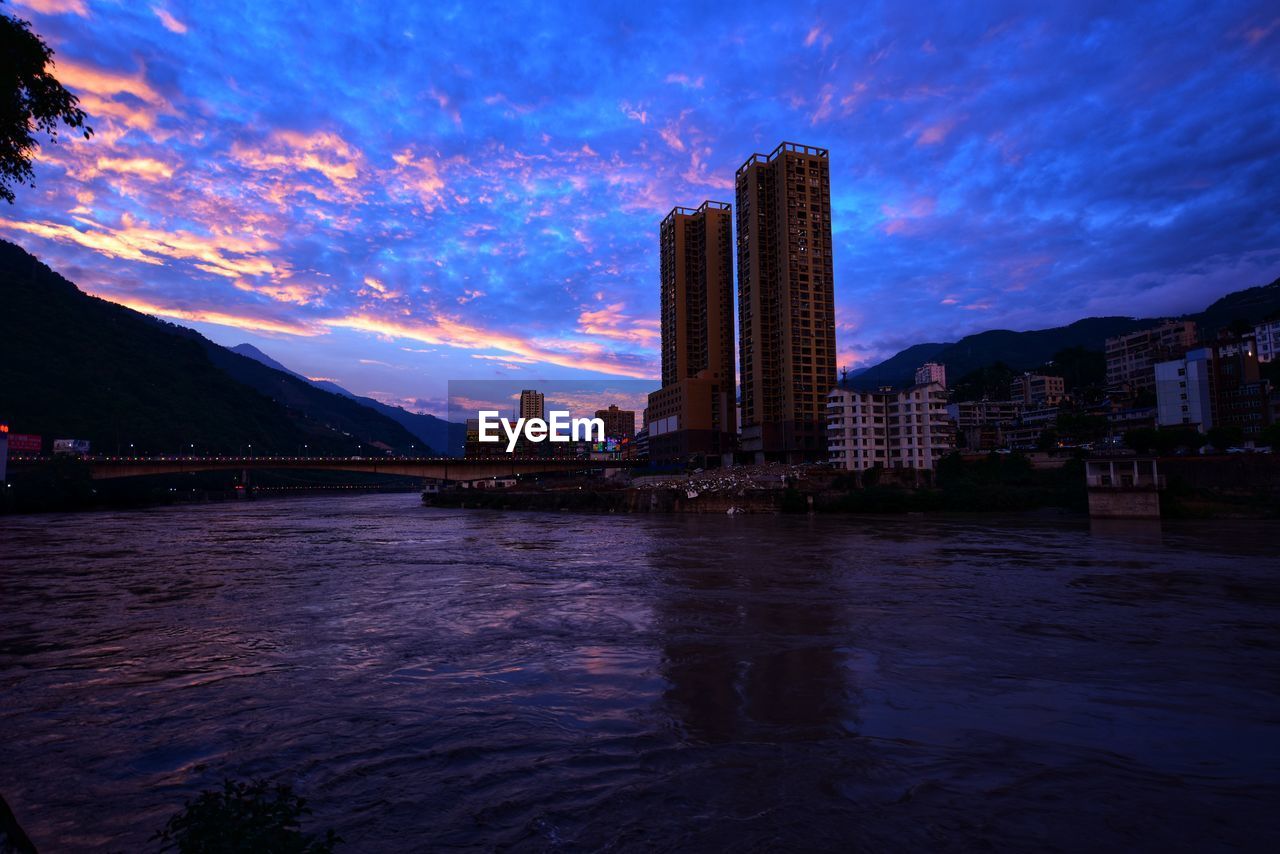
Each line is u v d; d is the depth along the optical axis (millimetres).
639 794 10891
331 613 27312
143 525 87750
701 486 107000
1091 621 24625
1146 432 101312
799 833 9523
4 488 119625
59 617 26844
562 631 23641
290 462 159875
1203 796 10734
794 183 149625
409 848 9203
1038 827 9688
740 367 159500
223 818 6465
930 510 92375
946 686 16859
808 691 16516
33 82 10742
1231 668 18406
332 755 12781
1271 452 84375
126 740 13734
